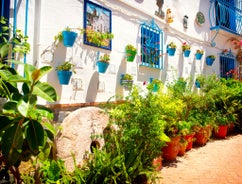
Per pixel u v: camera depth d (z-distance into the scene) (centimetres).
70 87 464
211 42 918
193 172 437
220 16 945
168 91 608
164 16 712
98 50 522
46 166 297
